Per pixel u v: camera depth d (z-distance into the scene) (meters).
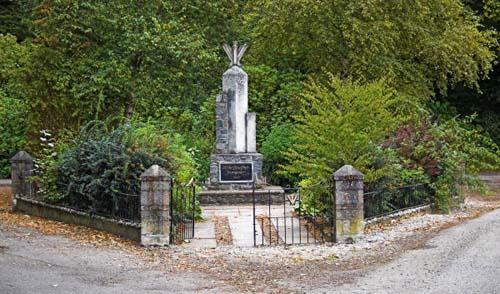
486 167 21.20
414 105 24.70
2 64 29.73
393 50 25.84
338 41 25.36
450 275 10.68
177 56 21.36
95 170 15.66
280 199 20.86
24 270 11.19
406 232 14.92
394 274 10.95
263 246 13.72
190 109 27.84
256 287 10.31
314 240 14.22
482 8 34.62
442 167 18.66
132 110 22.45
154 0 21.94
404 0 25.11
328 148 15.09
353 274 11.10
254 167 21.84
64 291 9.87
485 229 15.05
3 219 17.44
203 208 19.83
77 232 15.45
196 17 23.31
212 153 23.03
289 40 26.12
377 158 15.76
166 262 12.26
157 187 13.71
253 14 26.64
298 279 10.84
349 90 15.32
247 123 22.33
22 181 19.55
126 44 21.30
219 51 25.48
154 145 16.12
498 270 10.93
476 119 36.44
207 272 11.45
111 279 10.80
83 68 21.44
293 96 26.45
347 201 13.94
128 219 14.73
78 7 21.19
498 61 33.50
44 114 22.16
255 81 28.08
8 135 30.25
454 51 26.11
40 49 21.88
